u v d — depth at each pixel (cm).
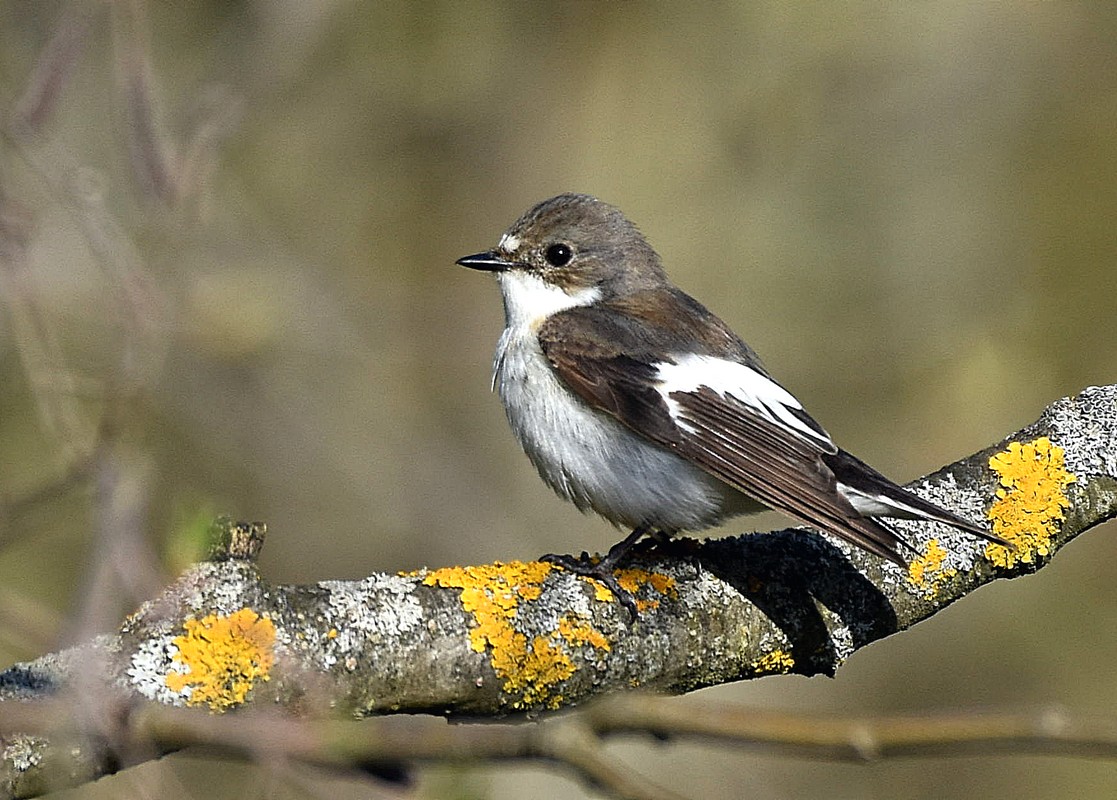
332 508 1400
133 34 919
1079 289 1555
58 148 897
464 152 1541
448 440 1462
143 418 744
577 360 790
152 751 498
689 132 1568
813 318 1559
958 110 1595
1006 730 338
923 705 1399
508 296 866
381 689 584
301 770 440
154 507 1295
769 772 1295
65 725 426
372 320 1445
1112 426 764
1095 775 1293
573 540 1455
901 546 709
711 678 665
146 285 820
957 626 1420
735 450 746
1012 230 1579
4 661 933
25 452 1184
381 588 602
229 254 1311
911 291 1563
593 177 1550
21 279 793
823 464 723
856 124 1586
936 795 1305
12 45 1196
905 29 1585
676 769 1300
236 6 1364
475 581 621
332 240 1470
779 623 672
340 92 1505
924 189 1584
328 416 1411
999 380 1526
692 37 1570
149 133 912
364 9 1505
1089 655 1397
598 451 784
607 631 634
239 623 556
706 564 680
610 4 1551
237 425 1360
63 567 1278
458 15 1519
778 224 1572
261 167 1450
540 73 1552
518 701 616
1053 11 1605
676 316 847
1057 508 738
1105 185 1575
